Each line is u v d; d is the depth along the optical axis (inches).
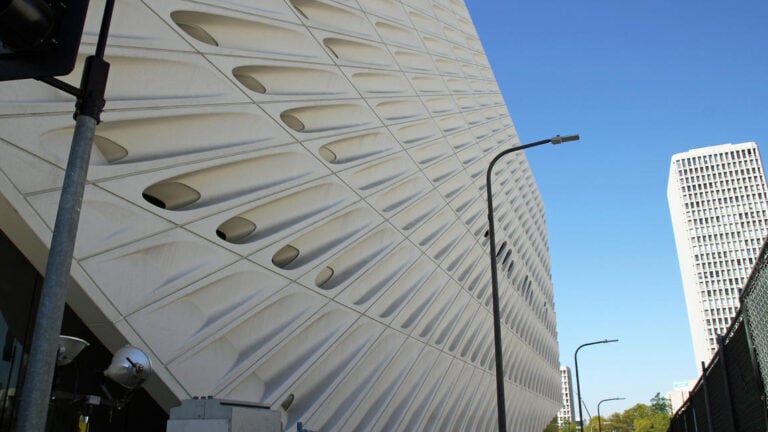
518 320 1692.9
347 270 845.2
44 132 450.6
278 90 765.9
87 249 468.8
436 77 1331.2
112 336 487.8
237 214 619.8
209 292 578.6
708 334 5880.9
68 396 403.2
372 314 865.5
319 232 778.2
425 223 1095.0
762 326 548.7
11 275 486.6
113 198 494.0
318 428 730.2
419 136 1168.2
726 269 5984.3
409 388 985.5
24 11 170.4
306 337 717.3
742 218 6053.2
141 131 538.9
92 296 466.0
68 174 212.2
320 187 775.7
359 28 1033.5
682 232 6323.8
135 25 538.6
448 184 1249.4
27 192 433.4
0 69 175.8
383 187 951.6
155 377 506.9
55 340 197.6
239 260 608.1
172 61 566.9
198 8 624.7
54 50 178.7
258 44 731.4
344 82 903.7
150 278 519.5
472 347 1275.8
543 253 2228.1
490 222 684.1
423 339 1022.4
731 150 6215.6
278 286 661.9
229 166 622.5
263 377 647.8
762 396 577.9
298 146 732.7
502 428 583.8
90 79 223.0
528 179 2074.3
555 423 2856.8
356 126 910.4
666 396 6525.6
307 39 824.3
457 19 1636.3
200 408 395.5
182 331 542.3
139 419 597.6
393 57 1133.7
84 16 183.3
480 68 1696.6
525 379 1768.0
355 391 821.2
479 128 1535.4
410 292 1003.9
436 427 1078.4
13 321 482.6
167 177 546.0
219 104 609.0
